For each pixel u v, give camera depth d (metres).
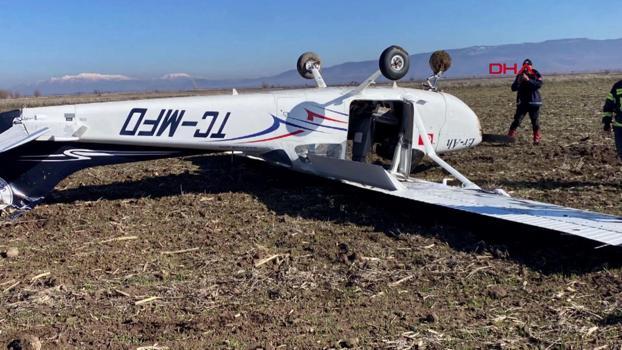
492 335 4.21
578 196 8.16
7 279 5.54
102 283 5.40
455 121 10.20
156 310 4.79
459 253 5.95
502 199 7.14
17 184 7.36
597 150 11.52
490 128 16.14
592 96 27.77
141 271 5.70
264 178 10.03
